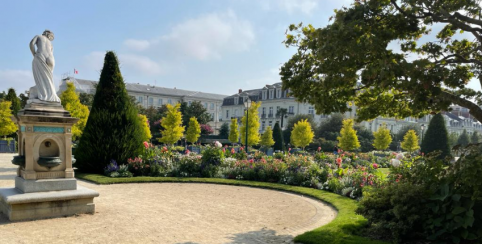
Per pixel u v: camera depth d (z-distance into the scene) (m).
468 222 4.89
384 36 5.42
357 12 5.69
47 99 7.31
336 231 5.91
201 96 86.25
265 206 8.84
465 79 6.09
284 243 5.55
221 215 7.61
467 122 84.69
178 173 14.53
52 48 7.62
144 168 14.50
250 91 72.62
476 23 5.60
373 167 13.23
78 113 25.92
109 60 15.27
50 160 7.07
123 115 15.14
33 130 7.07
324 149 44.00
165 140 36.53
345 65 5.32
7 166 17.77
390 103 7.32
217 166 14.97
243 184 12.77
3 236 5.51
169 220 6.95
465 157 5.28
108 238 5.58
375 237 5.70
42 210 6.73
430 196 5.44
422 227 5.41
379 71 5.15
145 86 81.06
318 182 12.28
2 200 7.08
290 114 58.91
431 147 30.09
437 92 5.03
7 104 32.62
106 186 11.66
